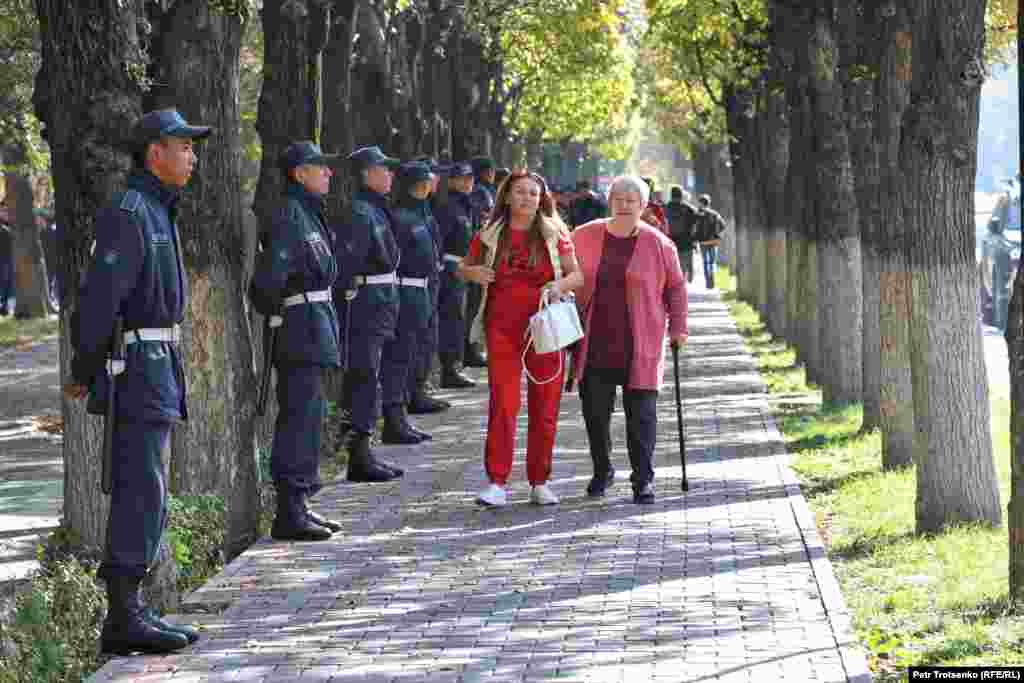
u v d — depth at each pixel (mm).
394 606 8766
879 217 14562
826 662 7488
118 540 7797
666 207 39250
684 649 7746
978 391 10789
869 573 9695
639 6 38344
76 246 9398
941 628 8266
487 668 7504
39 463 16250
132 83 9234
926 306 10812
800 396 19422
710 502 11727
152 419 7727
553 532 10711
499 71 32844
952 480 10766
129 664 7719
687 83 41906
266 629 8328
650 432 11695
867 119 15523
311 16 14875
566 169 66562
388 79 22047
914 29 10875
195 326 10945
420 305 15094
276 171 14992
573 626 8242
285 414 10680
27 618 7645
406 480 13039
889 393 13398
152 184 7797
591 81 44562
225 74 10914
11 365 26781
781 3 18891
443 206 19766
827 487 12812
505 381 11625
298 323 10570
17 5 18391
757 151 32719
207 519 10266
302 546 10453
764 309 31328
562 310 11227
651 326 11633
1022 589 8664
